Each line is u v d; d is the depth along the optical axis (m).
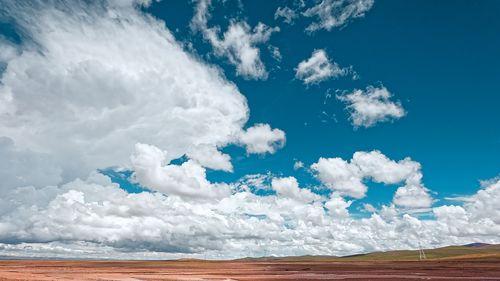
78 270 139.25
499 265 167.62
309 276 104.00
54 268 153.75
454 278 88.94
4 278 75.62
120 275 104.50
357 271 133.88
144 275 107.38
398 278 91.19
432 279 86.56
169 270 151.75
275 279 91.69
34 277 83.06
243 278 95.75
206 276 104.81
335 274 114.56
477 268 142.88
